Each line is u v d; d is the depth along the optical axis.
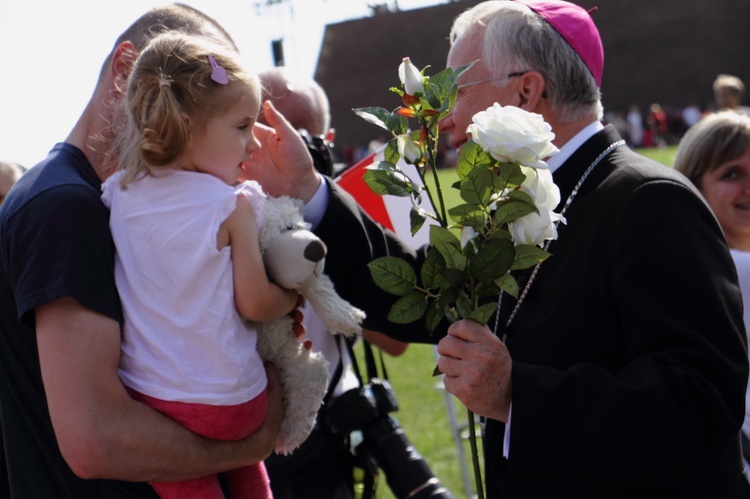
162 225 1.88
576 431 1.89
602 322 2.08
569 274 2.15
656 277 1.98
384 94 56.88
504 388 1.93
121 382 1.87
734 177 3.36
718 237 2.06
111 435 1.77
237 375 1.90
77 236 1.83
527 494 2.15
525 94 2.38
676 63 51.75
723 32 51.03
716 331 1.94
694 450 1.88
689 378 1.88
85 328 1.79
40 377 1.93
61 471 1.93
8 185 3.92
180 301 1.86
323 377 2.17
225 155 1.93
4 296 1.91
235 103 1.91
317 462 2.85
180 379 1.85
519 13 2.40
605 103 52.88
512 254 1.79
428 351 9.05
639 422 1.86
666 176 2.10
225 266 1.90
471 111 2.44
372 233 2.75
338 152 57.44
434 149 1.88
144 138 1.85
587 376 1.94
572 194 2.25
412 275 1.88
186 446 1.86
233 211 1.92
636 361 1.95
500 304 2.34
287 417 2.13
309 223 2.37
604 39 52.75
